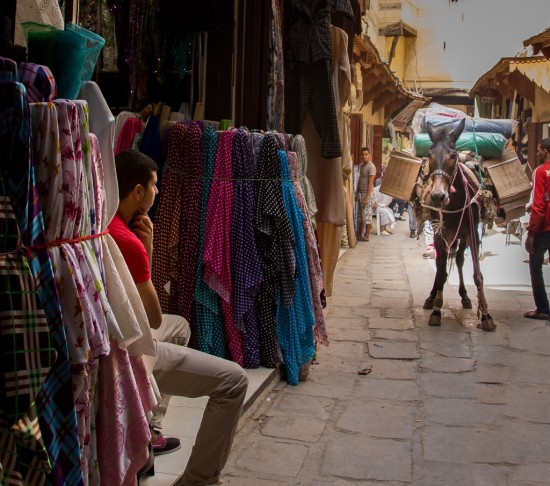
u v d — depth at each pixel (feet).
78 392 7.04
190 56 20.16
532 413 16.80
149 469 11.57
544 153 27.12
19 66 6.93
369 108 70.33
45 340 6.35
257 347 17.60
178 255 16.88
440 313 26.07
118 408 8.07
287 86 23.56
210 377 10.92
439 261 26.04
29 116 6.39
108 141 8.34
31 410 6.25
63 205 6.96
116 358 8.10
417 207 27.89
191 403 15.17
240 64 21.53
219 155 16.96
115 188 8.38
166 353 10.76
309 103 23.66
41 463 6.36
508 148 30.14
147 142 16.83
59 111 6.93
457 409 17.02
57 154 6.84
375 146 74.69
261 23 21.66
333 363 20.72
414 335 24.30
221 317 17.19
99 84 19.85
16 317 6.16
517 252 43.75
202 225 16.85
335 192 24.16
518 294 31.94
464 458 14.19
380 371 20.03
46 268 6.64
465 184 25.53
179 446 12.83
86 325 7.07
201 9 17.98
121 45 18.08
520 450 14.62
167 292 16.99
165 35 19.12
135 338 8.13
